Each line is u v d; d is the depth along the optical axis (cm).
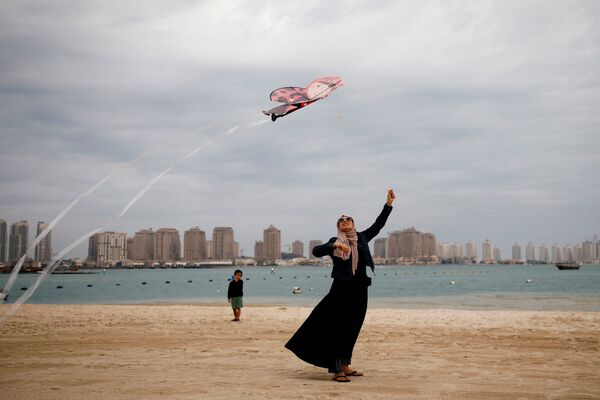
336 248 623
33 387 585
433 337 1135
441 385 595
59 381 621
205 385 594
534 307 2886
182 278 14288
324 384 600
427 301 3619
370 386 588
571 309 2705
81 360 799
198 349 938
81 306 2556
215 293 5994
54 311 2062
